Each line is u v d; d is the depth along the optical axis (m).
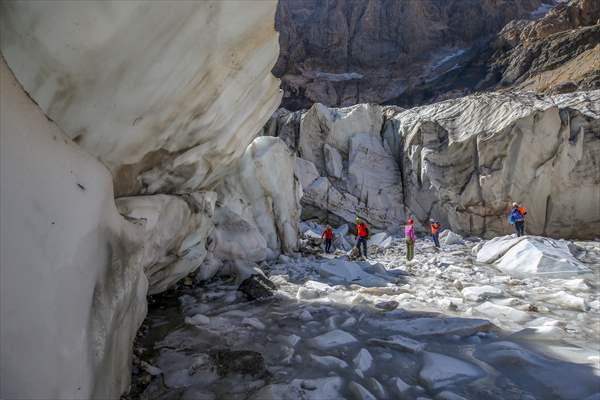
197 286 6.14
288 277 6.86
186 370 2.93
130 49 2.04
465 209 15.12
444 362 3.04
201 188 5.24
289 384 2.66
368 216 16.66
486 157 14.88
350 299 5.19
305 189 16.86
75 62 1.86
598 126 14.16
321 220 16.75
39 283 1.46
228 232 7.70
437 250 11.50
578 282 5.88
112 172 2.74
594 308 4.76
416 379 2.87
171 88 2.59
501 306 4.61
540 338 3.71
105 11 1.78
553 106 14.20
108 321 1.89
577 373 2.91
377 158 18.11
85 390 1.60
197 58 2.57
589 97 15.46
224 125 3.99
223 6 2.39
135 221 2.65
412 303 5.00
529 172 14.27
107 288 1.95
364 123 19.12
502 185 14.52
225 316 4.42
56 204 1.64
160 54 2.24
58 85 1.89
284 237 9.42
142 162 3.13
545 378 2.84
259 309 4.74
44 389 1.38
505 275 7.26
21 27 1.62
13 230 1.42
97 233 1.91
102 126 2.30
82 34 1.77
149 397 2.56
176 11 2.10
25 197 1.50
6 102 1.53
